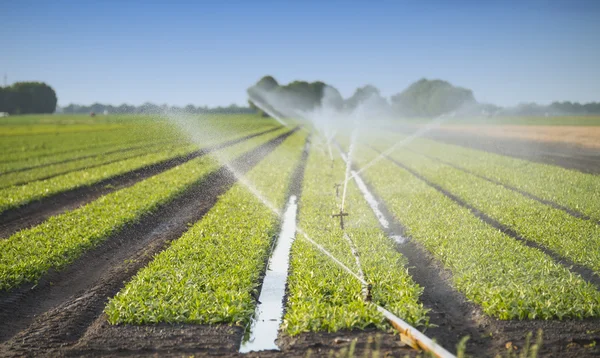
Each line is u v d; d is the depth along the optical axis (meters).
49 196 22.81
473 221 15.70
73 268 12.80
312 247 13.52
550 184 22.62
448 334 8.83
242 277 11.18
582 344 8.24
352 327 8.91
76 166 34.84
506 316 9.16
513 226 15.27
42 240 14.31
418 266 12.76
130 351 8.39
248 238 14.45
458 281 10.86
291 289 10.91
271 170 29.28
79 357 8.26
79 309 10.28
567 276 10.84
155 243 15.18
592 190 21.08
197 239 14.41
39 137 61.75
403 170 29.55
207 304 9.80
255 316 10.10
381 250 13.12
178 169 26.75
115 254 14.43
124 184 26.69
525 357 7.82
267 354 8.18
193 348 8.45
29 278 11.57
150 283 10.84
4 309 10.23
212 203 20.89
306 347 8.34
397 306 9.44
